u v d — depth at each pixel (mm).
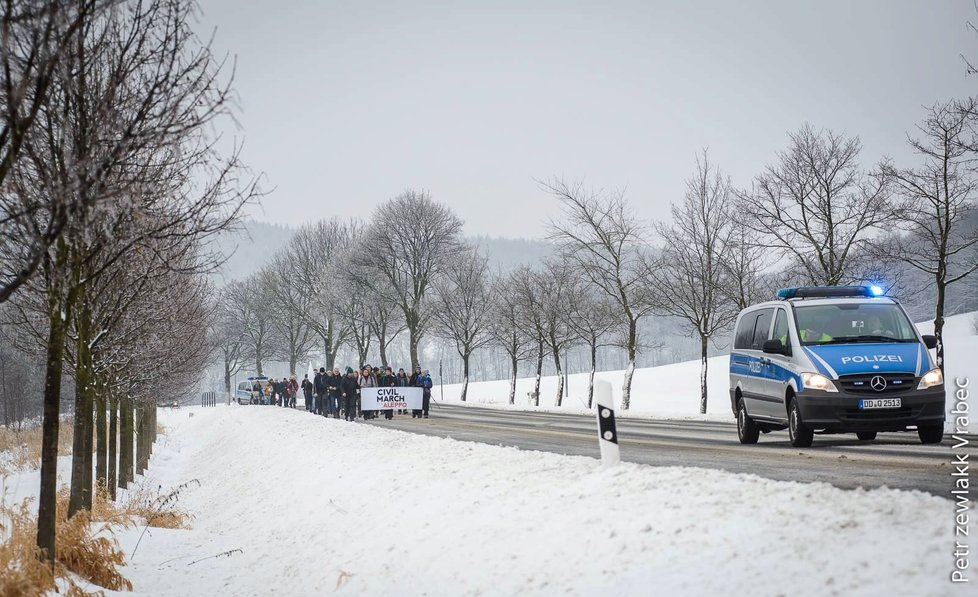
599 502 7242
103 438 21109
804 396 13758
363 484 12219
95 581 10250
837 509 5609
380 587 8062
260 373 96062
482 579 6770
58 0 5875
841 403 13500
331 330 79250
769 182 30812
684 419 31641
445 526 8547
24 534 9680
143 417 28797
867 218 29219
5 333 20203
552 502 7785
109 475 21969
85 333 15109
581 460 10148
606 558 5965
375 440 17453
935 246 24578
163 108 7512
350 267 72250
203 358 39625
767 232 30672
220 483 21672
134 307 18453
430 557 7953
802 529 5363
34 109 6160
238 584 10805
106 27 7801
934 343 14828
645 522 6340
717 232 36500
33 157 7527
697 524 5980
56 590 8781
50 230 6512
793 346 14578
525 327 54219
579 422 29797
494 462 11164
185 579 11383
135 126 7602
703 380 37125
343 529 10602
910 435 16359
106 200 6703
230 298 97250
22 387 64562
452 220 71000
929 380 13617
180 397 41594
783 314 15391
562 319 51312
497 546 7219
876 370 13562
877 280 28875
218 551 12984
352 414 36125
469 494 9359
